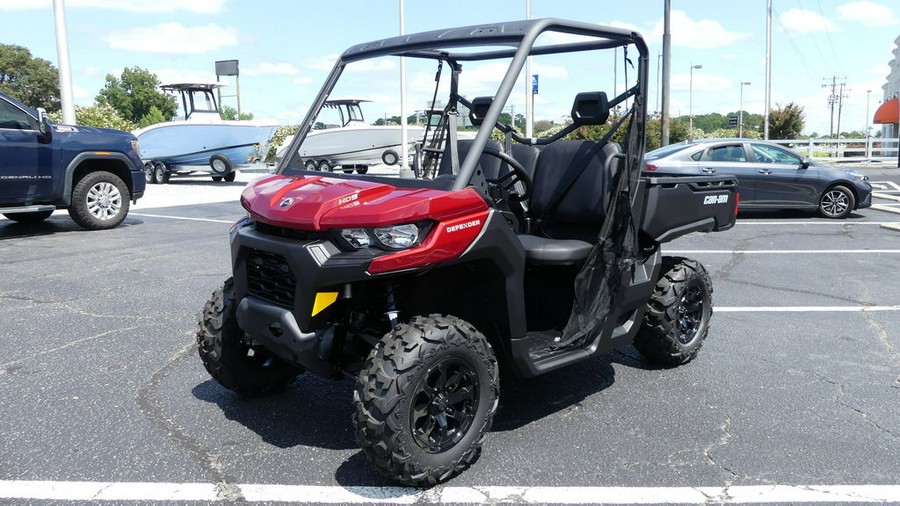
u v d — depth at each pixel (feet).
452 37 12.08
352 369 11.48
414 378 9.78
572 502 10.03
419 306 11.50
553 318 13.93
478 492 10.28
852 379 14.96
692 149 39.50
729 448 11.73
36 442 11.75
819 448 11.76
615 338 13.33
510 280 11.05
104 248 29.09
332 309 10.21
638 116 13.15
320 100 13.76
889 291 22.70
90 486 10.37
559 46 14.44
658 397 13.92
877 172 79.71
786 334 18.11
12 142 30.58
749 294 22.31
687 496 10.20
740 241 32.60
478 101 14.40
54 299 20.79
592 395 14.02
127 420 12.64
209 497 10.11
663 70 69.82
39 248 29.01
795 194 40.32
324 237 10.07
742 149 40.24
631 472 10.91
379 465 9.91
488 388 10.69
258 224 11.25
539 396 13.97
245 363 12.98
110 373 14.93
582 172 14.12
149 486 10.39
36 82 207.92
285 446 11.72
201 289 22.06
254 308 10.84
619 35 12.53
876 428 12.55
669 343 15.07
